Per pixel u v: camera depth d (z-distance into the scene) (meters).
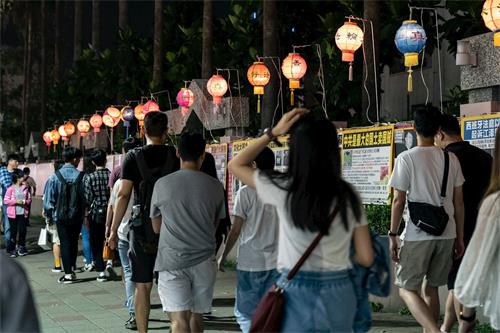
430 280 5.92
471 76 8.92
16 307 2.08
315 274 3.41
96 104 30.72
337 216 3.41
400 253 5.91
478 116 7.65
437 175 5.77
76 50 38.19
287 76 12.55
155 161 6.45
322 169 3.43
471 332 5.34
